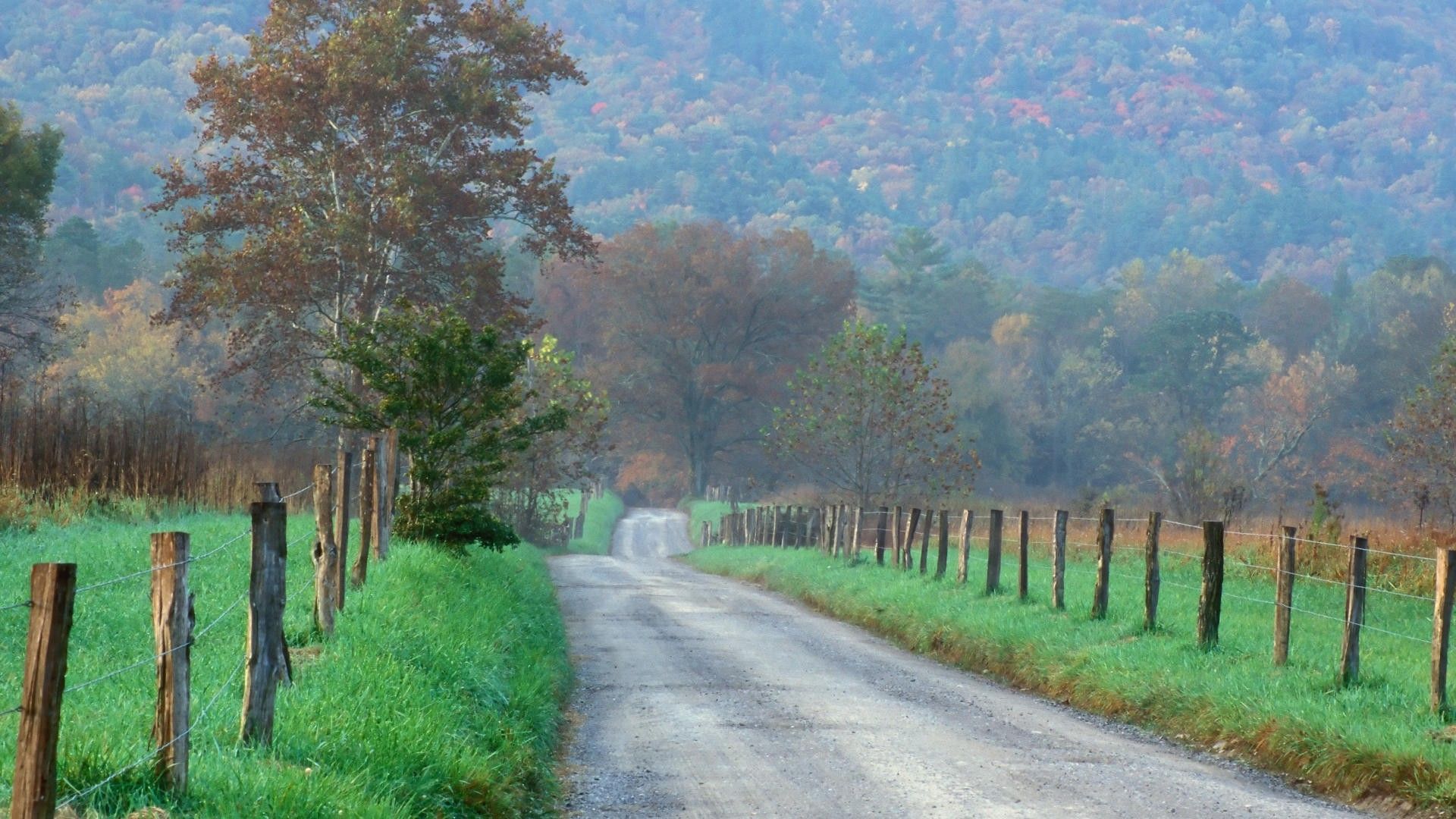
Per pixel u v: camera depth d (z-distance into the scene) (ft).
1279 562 73.46
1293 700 62.95
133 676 54.65
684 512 522.06
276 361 238.27
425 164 226.99
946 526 129.39
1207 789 53.93
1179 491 210.18
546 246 249.75
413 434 117.39
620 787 54.19
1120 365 599.98
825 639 108.88
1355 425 470.80
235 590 78.07
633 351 539.70
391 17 219.00
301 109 216.74
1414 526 141.08
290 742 44.21
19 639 62.80
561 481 309.01
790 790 53.26
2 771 38.29
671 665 91.35
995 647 90.43
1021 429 554.46
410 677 56.80
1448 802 49.39
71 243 528.63
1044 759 59.57
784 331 536.83
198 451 151.84
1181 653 77.30
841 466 229.45
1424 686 65.31
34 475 128.26
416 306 225.97
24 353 305.94
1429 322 494.59
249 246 219.00
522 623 95.55
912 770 57.00
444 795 44.98
